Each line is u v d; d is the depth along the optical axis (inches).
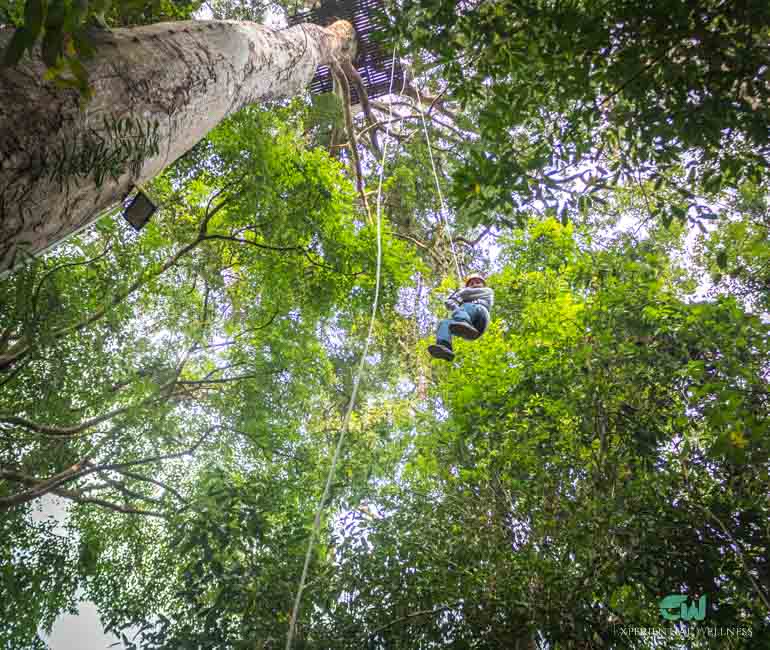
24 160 116.4
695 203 199.8
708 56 175.9
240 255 391.5
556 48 189.2
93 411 335.3
